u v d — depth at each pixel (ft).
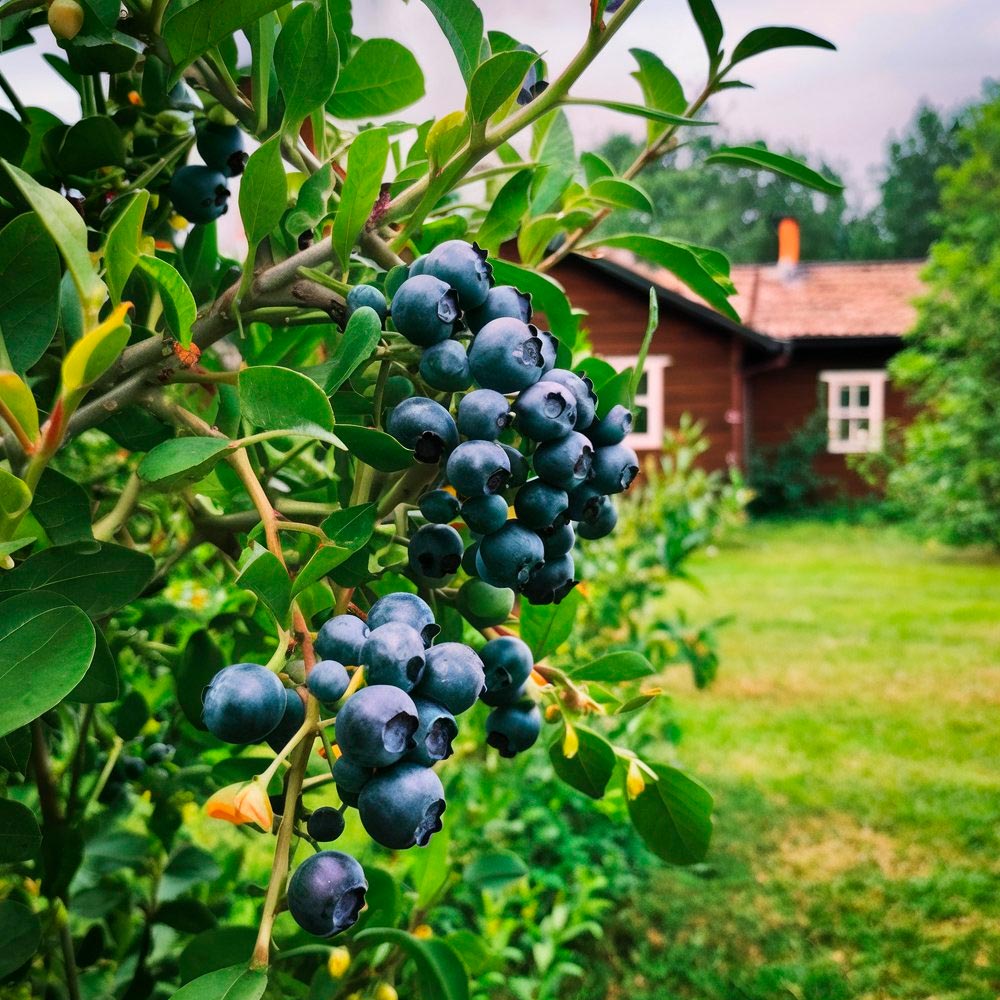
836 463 68.39
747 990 12.87
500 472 2.90
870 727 22.61
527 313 3.14
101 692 3.10
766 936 14.16
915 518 55.62
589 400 3.15
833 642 30.76
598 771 3.93
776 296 72.43
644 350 3.33
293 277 3.18
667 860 3.99
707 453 60.44
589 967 13.34
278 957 3.92
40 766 4.52
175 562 4.25
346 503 4.24
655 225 181.27
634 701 3.82
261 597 2.60
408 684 2.48
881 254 201.98
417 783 2.41
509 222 4.11
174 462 2.64
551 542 3.30
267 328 4.95
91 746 5.49
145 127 4.38
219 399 4.09
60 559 3.07
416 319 2.88
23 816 3.18
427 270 3.00
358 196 3.09
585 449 3.06
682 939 14.03
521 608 3.83
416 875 4.77
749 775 19.66
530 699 3.71
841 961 13.64
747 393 69.82
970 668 27.58
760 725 22.72
